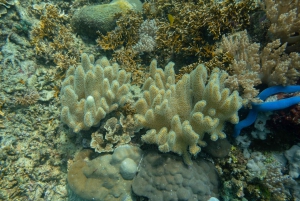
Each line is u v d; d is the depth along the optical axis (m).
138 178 0.46
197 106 0.41
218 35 0.54
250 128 0.49
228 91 0.42
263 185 0.46
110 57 0.71
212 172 0.48
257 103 0.45
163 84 0.52
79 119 0.50
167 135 0.42
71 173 0.50
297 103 0.42
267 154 0.48
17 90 0.58
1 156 0.52
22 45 0.64
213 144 0.48
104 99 0.49
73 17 0.73
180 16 0.65
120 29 0.70
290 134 0.46
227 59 0.51
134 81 0.63
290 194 0.44
